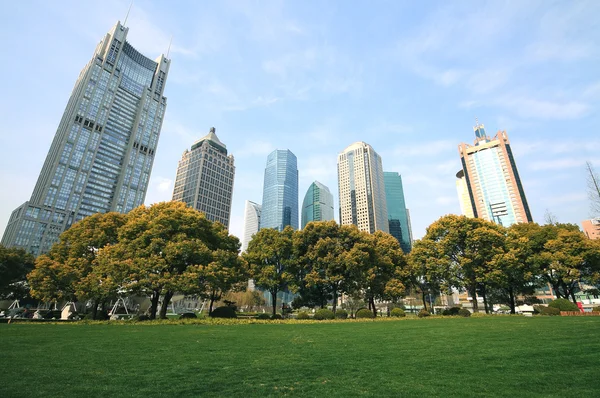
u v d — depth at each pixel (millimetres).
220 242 38438
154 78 194750
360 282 39312
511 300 42188
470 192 180125
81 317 37750
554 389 6727
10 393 6812
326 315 34250
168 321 27312
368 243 41812
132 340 15133
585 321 21266
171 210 33625
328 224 42250
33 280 32656
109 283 28281
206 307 95750
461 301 97875
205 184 190500
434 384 7359
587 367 8516
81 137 154500
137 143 176875
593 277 38625
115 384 7531
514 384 7172
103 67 169500
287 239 41875
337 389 7074
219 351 12133
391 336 16547
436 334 16922
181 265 31922
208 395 6730
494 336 15211
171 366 9469
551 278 43469
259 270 41219
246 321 28734
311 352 11844
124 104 175625
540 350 11031
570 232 41031
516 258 37500
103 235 35875
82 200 150125
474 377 7875
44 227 137250
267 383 7605
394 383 7496
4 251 49531
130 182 169625
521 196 162625
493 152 175375
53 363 9852
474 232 40062
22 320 30391
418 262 43531
